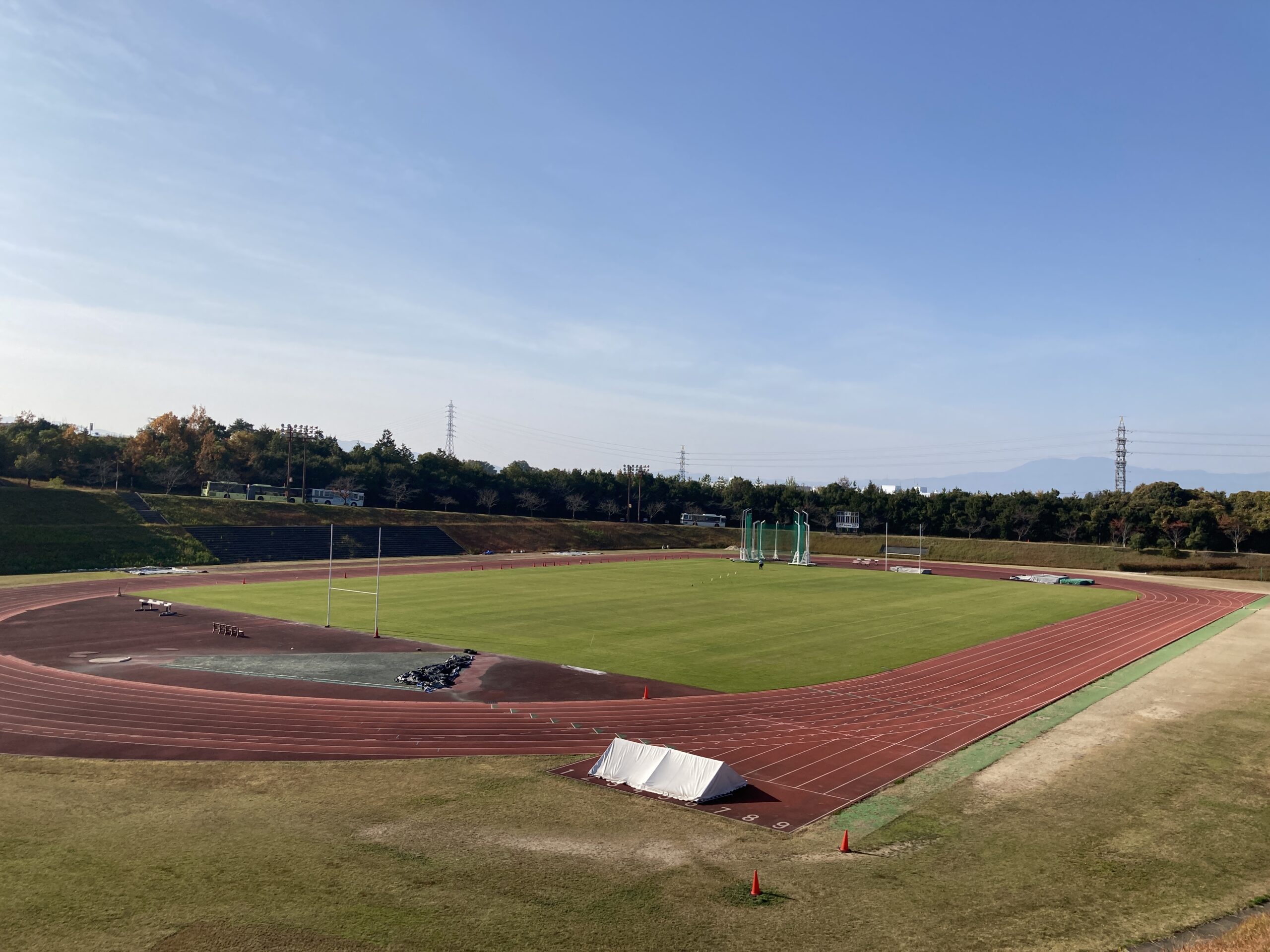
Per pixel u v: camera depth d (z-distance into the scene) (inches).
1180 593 4082.2
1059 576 4918.8
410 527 6117.1
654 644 2497.5
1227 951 795.4
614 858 1060.5
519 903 933.8
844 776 1389.0
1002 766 1445.6
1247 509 6274.6
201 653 2250.2
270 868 1013.8
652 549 6953.7
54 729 1576.0
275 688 1894.7
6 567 3983.8
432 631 2642.7
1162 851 1101.1
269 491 6501.0
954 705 1849.2
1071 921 912.9
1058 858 1077.1
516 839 1117.7
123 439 7091.5
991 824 1189.7
